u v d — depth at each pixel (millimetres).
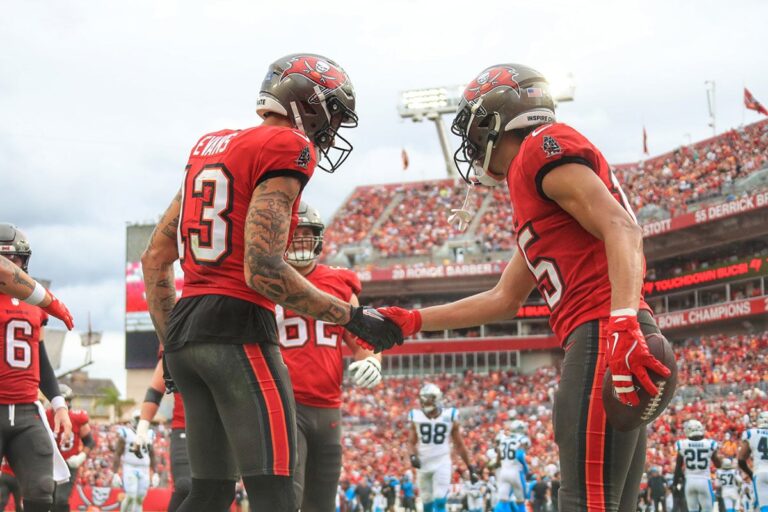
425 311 3990
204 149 3682
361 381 5555
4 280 5477
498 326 44906
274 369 3553
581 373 3309
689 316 38531
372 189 54125
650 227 40031
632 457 3398
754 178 38906
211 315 3502
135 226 44094
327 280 5984
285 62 3809
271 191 3422
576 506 3285
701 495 14773
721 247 40062
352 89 3900
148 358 43562
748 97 40938
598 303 3340
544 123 3668
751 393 28875
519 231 3602
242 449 3463
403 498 23625
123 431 14617
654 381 3045
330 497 5758
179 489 6938
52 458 6172
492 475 20453
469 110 3736
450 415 11617
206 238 3539
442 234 48625
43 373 6609
